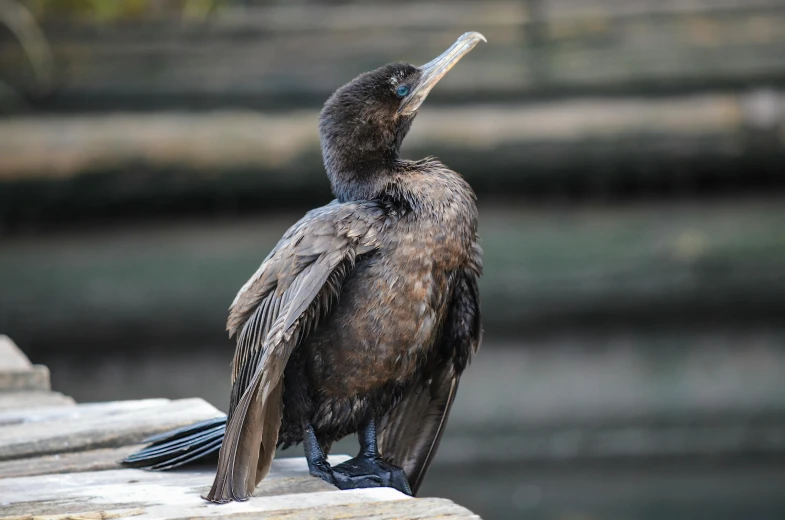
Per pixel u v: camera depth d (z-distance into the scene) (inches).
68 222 425.4
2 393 282.0
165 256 418.9
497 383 408.5
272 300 192.1
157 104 438.3
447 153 418.9
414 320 198.4
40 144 411.2
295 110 437.7
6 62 434.6
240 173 418.6
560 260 412.5
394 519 164.7
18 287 407.5
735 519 390.3
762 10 442.9
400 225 197.8
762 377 409.7
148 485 192.7
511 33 442.9
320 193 429.1
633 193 434.3
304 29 444.8
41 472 209.3
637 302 413.4
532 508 399.2
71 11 450.0
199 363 418.3
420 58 439.8
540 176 426.6
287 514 167.2
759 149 421.1
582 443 408.5
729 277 409.1
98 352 417.7
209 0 455.8
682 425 408.2
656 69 434.3
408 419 223.5
